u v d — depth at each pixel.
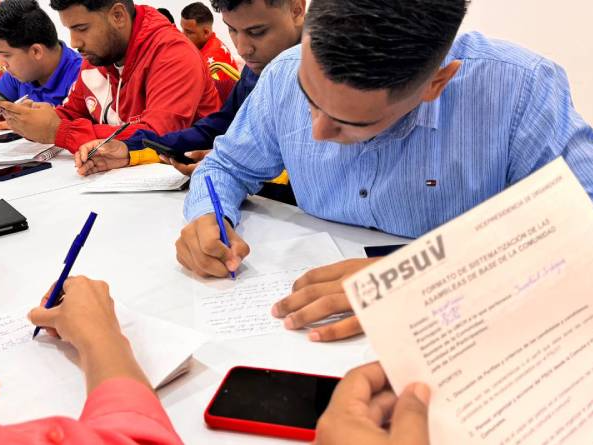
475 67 0.83
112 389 0.49
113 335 0.60
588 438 0.40
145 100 1.96
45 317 0.66
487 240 0.38
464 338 0.38
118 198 1.23
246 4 1.25
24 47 2.23
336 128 0.67
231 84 2.22
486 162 0.86
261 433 0.51
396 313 0.35
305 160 1.00
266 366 0.62
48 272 0.89
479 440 0.38
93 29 1.78
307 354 0.63
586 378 0.42
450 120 0.85
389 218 0.96
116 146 1.47
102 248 0.97
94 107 2.10
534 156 0.82
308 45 0.57
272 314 0.72
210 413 0.52
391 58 0.54
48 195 1.28
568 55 1.76
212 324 0.71
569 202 0.41
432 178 0.89
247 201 1.17
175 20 3.86
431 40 0.56
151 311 0.75
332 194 1.00
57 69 2.36
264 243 0.95
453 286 0.37
